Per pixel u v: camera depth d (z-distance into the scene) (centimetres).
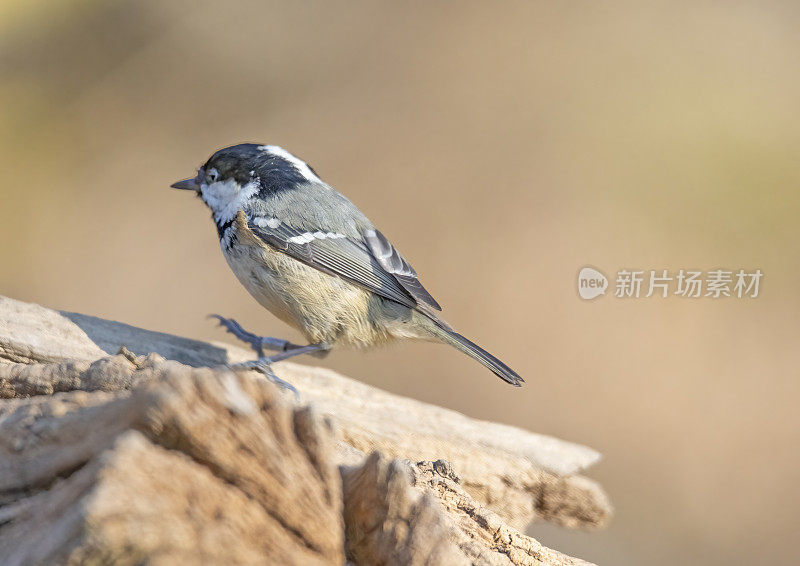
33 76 1680
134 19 1777
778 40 1677
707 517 1122
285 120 1631
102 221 1504
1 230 1479
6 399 411
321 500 297
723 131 1507
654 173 1498
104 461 264
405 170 1551
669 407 1253
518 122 1581
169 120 1630
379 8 1847
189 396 282
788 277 1343
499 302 1367
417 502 315
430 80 1703
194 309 1400
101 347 580
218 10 1809
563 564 385
